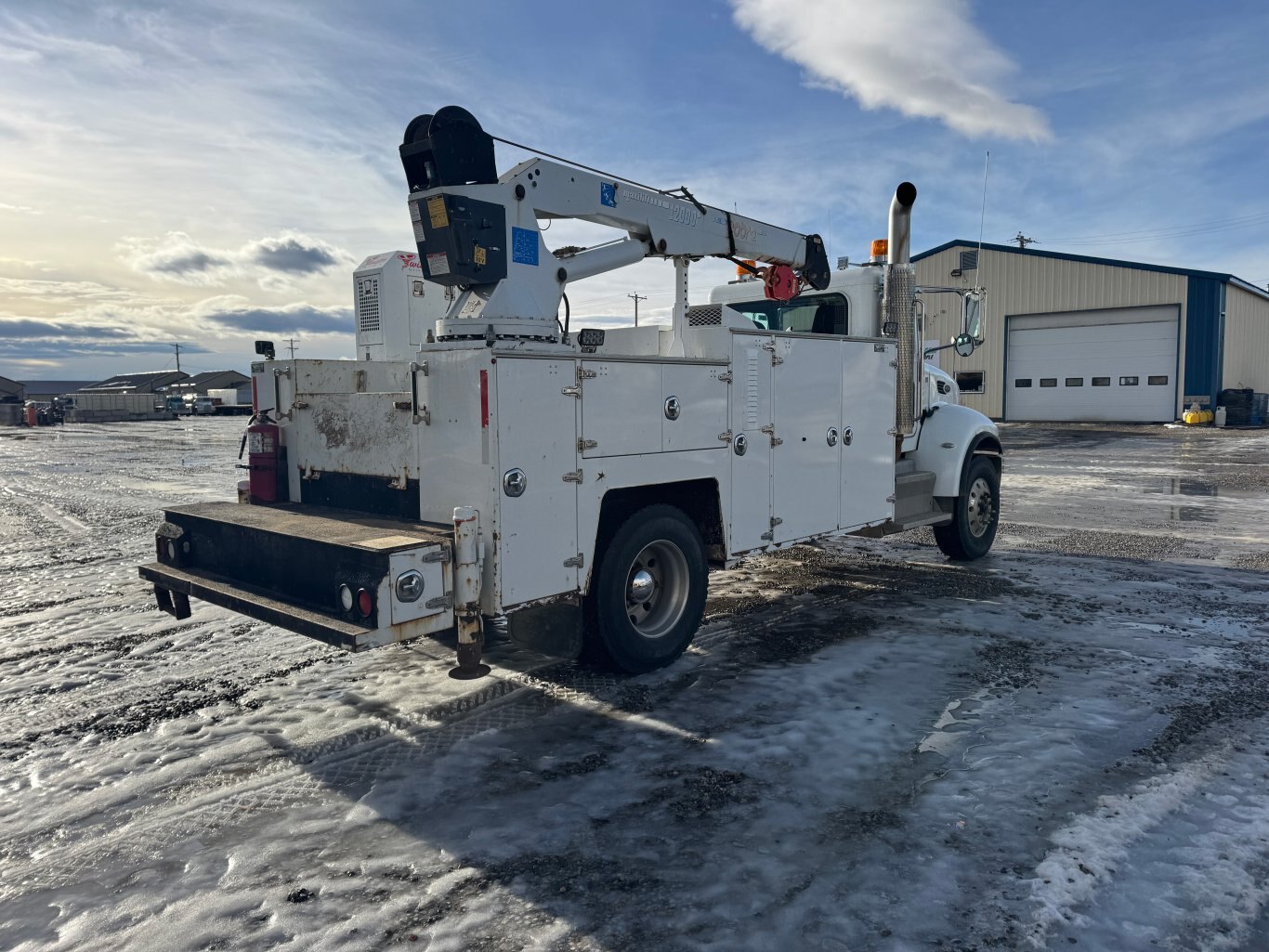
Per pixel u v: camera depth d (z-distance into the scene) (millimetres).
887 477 6312
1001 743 3564
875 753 3492
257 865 2736
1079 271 29781
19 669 4801
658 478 4383
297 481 4793
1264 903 2457
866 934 2338
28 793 3275
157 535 4594
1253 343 32750
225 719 3994
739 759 3469
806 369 5402
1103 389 29797
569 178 4719
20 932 2406
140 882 2650
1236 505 10664
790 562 7480
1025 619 5496
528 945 2312
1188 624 5324
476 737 3744
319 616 3457
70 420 49938
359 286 5934
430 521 3936
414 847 2828
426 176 4285
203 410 60562
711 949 2287
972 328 7555
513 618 4477
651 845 2820
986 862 2680
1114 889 2529
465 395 3682
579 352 4418
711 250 5688
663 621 4656
